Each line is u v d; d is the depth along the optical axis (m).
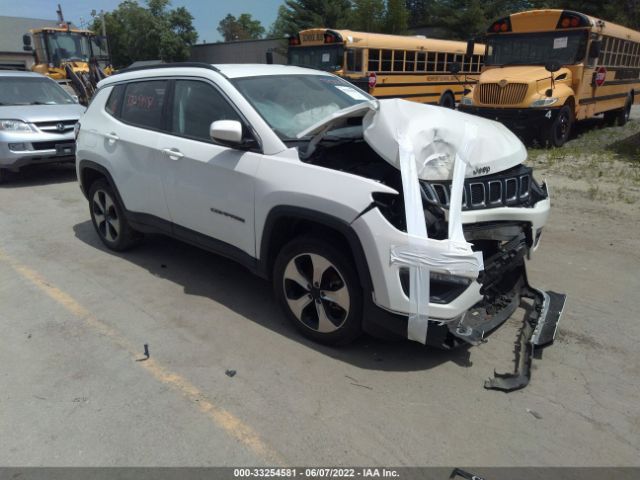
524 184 3.74
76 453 2.75
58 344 3.81
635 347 3.66
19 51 47.47
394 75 18.09
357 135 3.94
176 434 2.88
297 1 39.88
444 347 3.27
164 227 4.85
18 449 2.78
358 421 2.95
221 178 4.06
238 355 3.63
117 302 4.47
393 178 3.42
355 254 3.25
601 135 13.48
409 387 3.25
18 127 8.64
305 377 3.36
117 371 3.46
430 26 43.72
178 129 4.55
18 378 3.41
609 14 32.72
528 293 4.19
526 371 3.33
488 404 3.08
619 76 14.47
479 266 3.10
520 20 12.30
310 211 3.43
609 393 3.18
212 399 3.16
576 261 5.20
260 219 3.81
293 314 3.84
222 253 4.33
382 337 3.43
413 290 3.09
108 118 5.30
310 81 4.71
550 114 11.16
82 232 6.41
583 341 3.74
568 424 2.92
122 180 5.11
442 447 2.75
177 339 3.85
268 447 2.77
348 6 39.78
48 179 9.52
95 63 15.86
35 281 4.93
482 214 3.38
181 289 4.71
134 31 54.59
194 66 4.52
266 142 3.83
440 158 3.34
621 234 5.96
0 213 7.32
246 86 4.21
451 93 21.48
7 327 4.08
